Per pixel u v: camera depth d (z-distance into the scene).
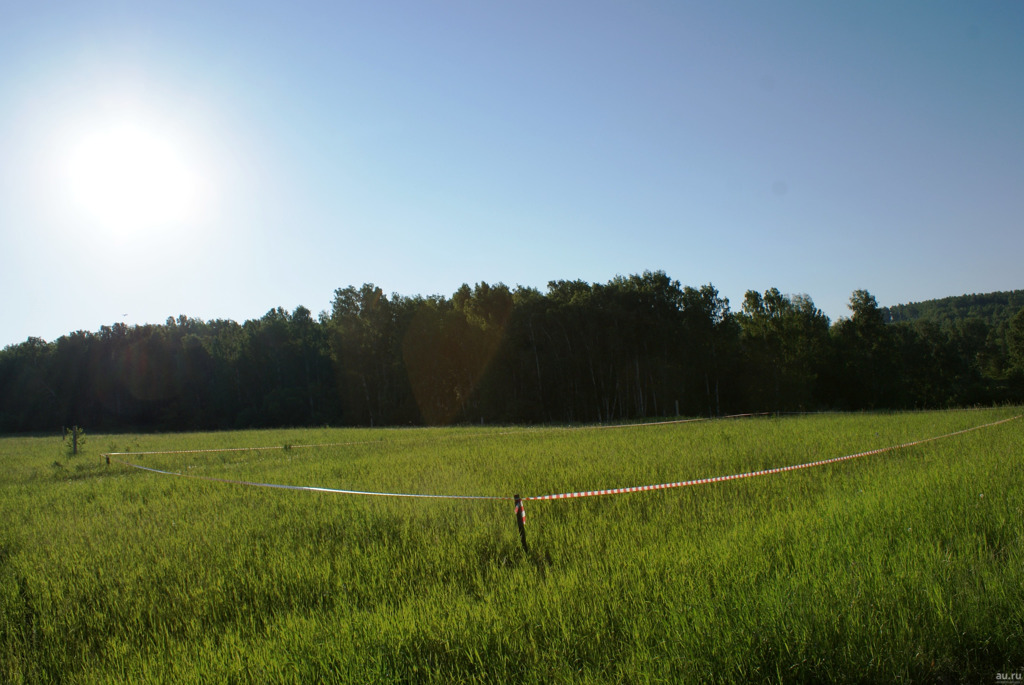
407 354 65.19
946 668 4.31
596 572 6.30
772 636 4.50
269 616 6.25
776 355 62.25
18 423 86.62
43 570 8.11
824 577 5.46
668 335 57.00
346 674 4.61
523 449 17.05
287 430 44.62
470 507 9.54
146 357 88.06
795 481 10.26
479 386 60.12
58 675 5.55
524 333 58.84
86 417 90.31
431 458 16.25
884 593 5.05
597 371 58.75
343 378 71.94
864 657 4.29
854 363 64.12
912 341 77.00
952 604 4.81
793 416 29.45
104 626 6.42
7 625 6.50
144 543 9.11
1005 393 67.75
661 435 19.70
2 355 93.50
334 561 7.58
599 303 57.97
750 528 7.34
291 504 10.96
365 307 71.44
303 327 83.06
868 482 9.49
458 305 67.12
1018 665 4.33
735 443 15.80
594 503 9.45
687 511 8.62
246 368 79.38
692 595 5.33
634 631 4.86
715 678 4.26
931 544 6.08
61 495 14.54
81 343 92.31
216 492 13.10
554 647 4.77
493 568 6.80
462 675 4.63
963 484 8.38
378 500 10.48
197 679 4.89
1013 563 5.50
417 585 6.67
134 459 23.12
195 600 6.76
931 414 25.27
